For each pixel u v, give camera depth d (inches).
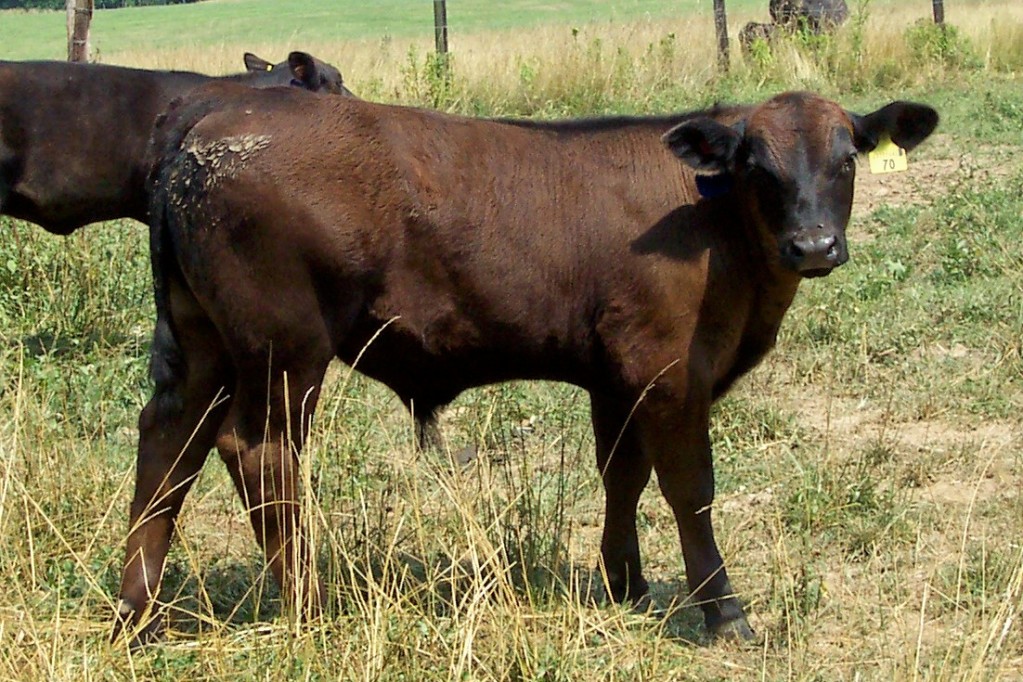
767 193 185.9
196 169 176.7
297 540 172.1
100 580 184.5
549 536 205.8
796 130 186.9
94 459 221.3
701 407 190.5
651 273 187.3
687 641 189.0
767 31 709.9
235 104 182.5
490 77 624.1
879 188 452.4
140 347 307.6
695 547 192.5
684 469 191.2
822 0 757.9
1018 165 465.1
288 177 175.6
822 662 177.8
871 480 232.5
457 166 187.6
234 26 1509.6
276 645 170.4
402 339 186.1
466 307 187.0
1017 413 269.6
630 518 201.9
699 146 187.2
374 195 180.2
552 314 189.8
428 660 165.0
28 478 204.1
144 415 187.0
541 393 280.4
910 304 324.8
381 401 266.7
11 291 323.9
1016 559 193.5
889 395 278.7
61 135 313.6
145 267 345.4
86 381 275.7
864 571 202.1
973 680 158.6
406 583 189.6
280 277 176.4
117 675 164.1
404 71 584.7
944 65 663.1
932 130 203.3
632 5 1502.2
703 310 188.7
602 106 600.1
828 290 329.4
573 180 191.2
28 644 164.6
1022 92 596.1
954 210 386.6
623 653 175.6
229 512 224.7
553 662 166.4
